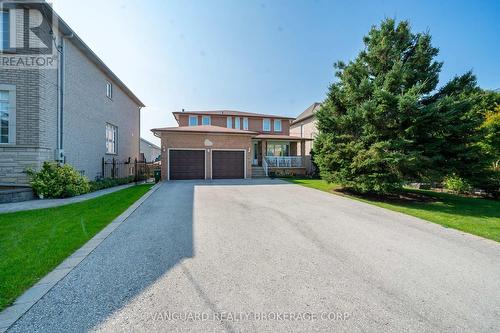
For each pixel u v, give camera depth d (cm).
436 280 318
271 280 304
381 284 303
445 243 473
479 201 1047
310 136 2670
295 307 247
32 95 851
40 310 229
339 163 1080
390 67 1071
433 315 241
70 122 1059
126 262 346
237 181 1608
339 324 222
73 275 302
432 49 1065
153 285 284
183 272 320
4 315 219
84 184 955
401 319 233
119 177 1655
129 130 1889
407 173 982
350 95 1053
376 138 977
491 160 1059
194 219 603
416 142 977
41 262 328
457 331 217
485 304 264
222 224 564
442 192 1316
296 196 1011
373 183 966
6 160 825
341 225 587
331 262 367
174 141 1697
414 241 480
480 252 426
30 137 848
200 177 1744
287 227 555
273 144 2516
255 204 817
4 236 426
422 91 1034
